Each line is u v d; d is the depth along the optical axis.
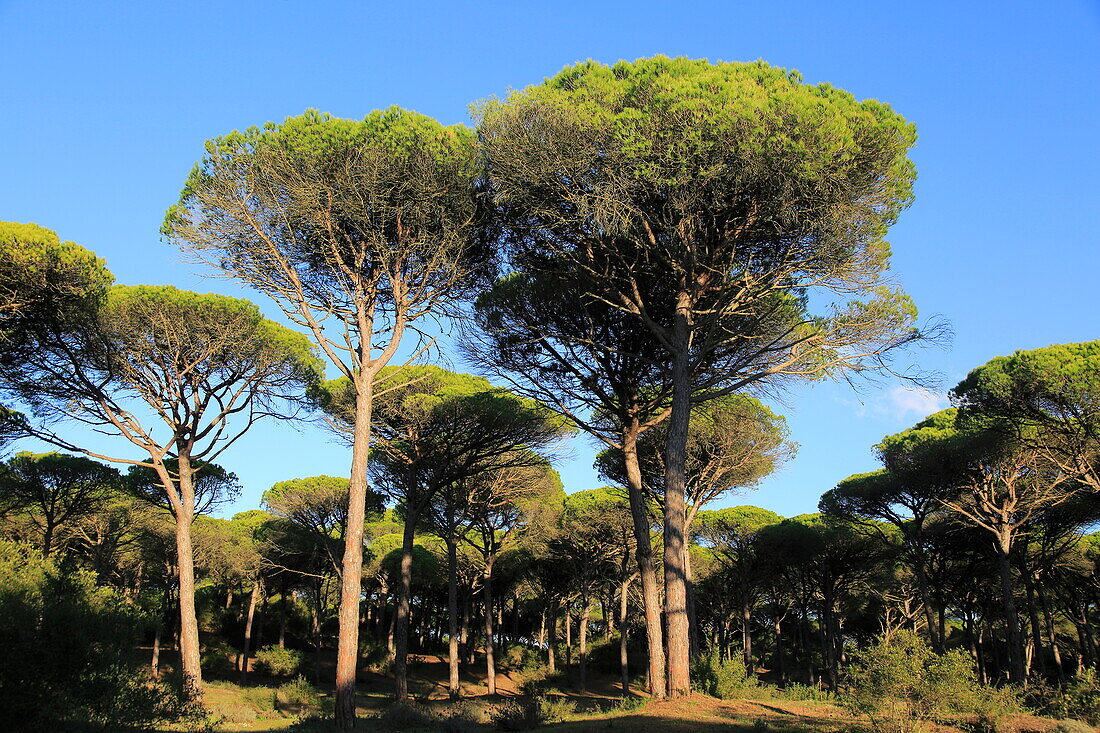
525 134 11.39
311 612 44.16
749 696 16.05
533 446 19.98
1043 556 24.98
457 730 11.66
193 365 15.84
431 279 12.95
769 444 21.09
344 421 19.03
